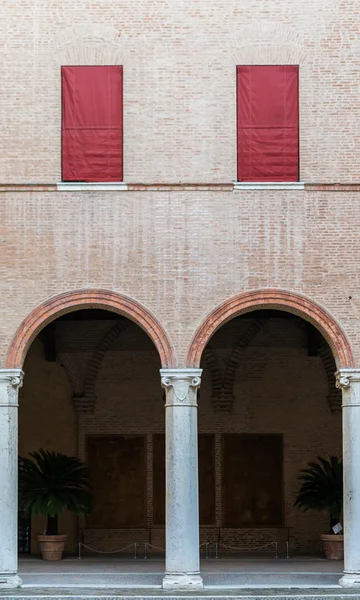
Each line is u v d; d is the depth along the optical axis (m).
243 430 36.44
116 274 28.41
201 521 36.09
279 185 28.59
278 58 28.98
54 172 28.70
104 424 36.53
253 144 28.80
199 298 28.34
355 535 27.70
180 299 28.34
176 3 29.03
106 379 36.62
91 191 28.62
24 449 36.34
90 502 34.06
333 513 33.53
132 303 28.31
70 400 36.62
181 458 27.97
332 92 28.84
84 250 28.48
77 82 28.94
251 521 36.12
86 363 36.53
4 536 27.64
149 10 29.03
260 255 28.48
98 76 28.95
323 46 28.95
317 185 28.58
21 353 28.22
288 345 36.56
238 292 28.36
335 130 28.78
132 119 28.77
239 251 28.48
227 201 28.59
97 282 28.39
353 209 28.58
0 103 28.81
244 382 36.44
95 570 30.25
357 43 28.97
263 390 36.44
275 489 36.28
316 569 30.27
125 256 28.47
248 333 36.22
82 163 28.77
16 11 29.06
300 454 36.41
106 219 28.55
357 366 28.17
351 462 27.98
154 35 28.95
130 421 36.56
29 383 36.62
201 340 28.25
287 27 29.02
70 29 29.02
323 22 29.02
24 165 28.69
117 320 36.31
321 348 36.16
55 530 33.97
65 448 36.38
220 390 36.25
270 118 28.86
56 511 32.91
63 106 28.92
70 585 27.53
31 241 28.50
